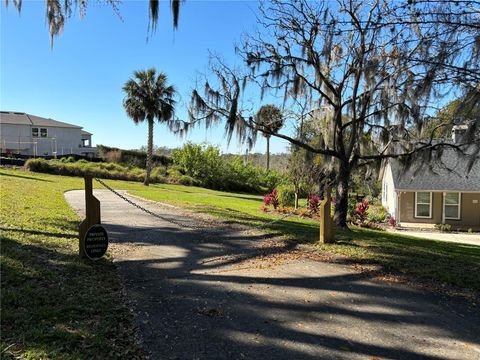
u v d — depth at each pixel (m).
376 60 8.98
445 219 20.36
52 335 3.17
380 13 8.22
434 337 3.78
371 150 12.31
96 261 5.62
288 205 19.05
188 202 16.45
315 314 4.24
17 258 5.10
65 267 5.08
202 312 4.11
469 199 20.11
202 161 36.06
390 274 6.08
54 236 6.78
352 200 17.94
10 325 3.28
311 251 7.51
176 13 6.46
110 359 2.96
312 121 11.90
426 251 8.38
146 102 28.28
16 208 9.46
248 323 3.89
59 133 43.84
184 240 8.05
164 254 6.69
